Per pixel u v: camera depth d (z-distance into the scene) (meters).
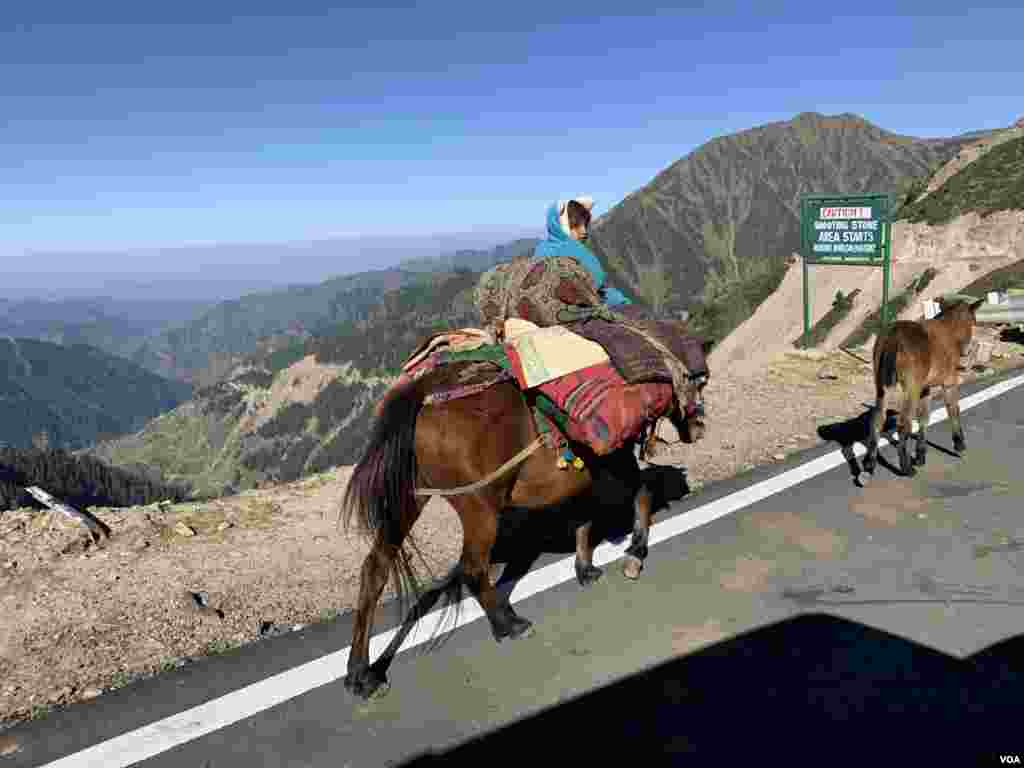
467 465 4.23
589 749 3.72
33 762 3.69
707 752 3.68
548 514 6.87
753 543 6.16
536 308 4.76
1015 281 46.12
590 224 5.18
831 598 5.20
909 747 3.66
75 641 4.73
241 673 4.45
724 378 13.11
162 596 5.29
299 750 3.76
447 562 5.95
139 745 3.81
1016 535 6.17
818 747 3.69
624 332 4.71
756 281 95.19
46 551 5.81
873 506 6.93
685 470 8.12
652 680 4.29
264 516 6.89
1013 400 10.82
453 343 4.72
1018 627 4.74
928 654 4.47
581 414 4.29
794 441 9.16
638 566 5.50
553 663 4.49
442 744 3.79
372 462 4.15
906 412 7.62
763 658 4.48
